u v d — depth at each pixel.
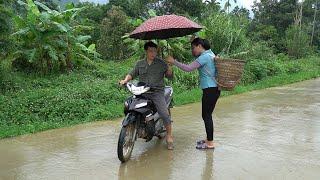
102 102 6.84
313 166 3.93
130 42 11.68
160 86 4.40
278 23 29.34
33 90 7.12
